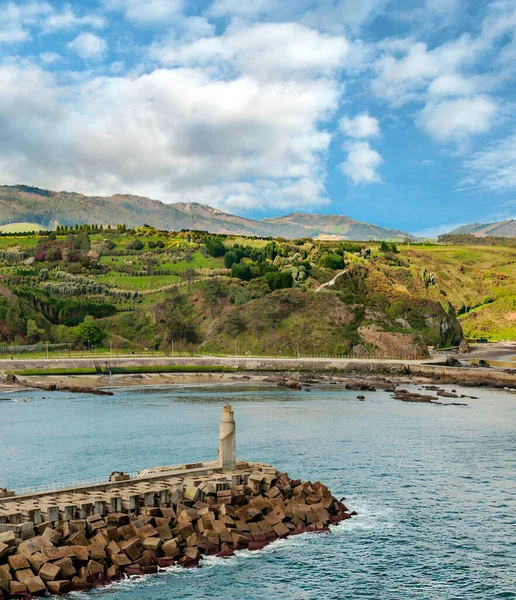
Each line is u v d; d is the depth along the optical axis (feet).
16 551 123.54
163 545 139.03
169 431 302.45
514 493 200.95
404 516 177.68
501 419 345.31
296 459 241.14
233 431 179.93
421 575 141.69
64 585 121.39
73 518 137.90
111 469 223.71
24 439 280.72
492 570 145.28
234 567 139.95
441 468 230.27
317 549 152.46
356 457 245.65
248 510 156.04
